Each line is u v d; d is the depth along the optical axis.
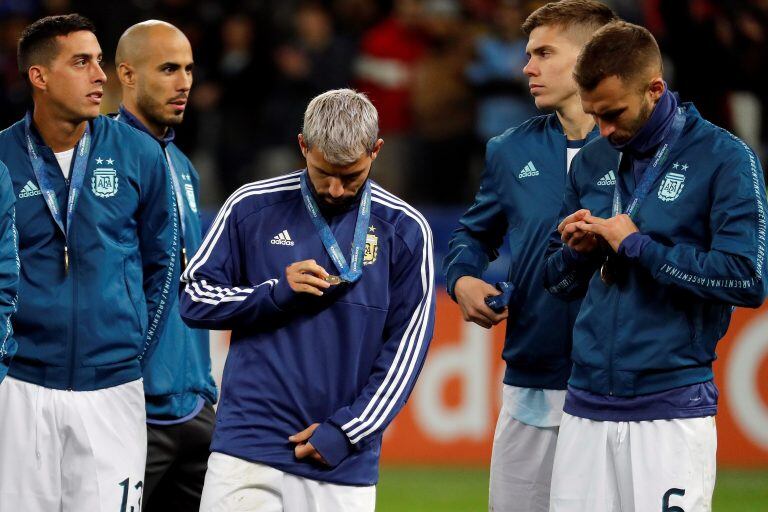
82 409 17.39
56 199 17.41
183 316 15.96
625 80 14.96
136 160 17.92
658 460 15.37
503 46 40.12
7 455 17.27
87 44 17.17
